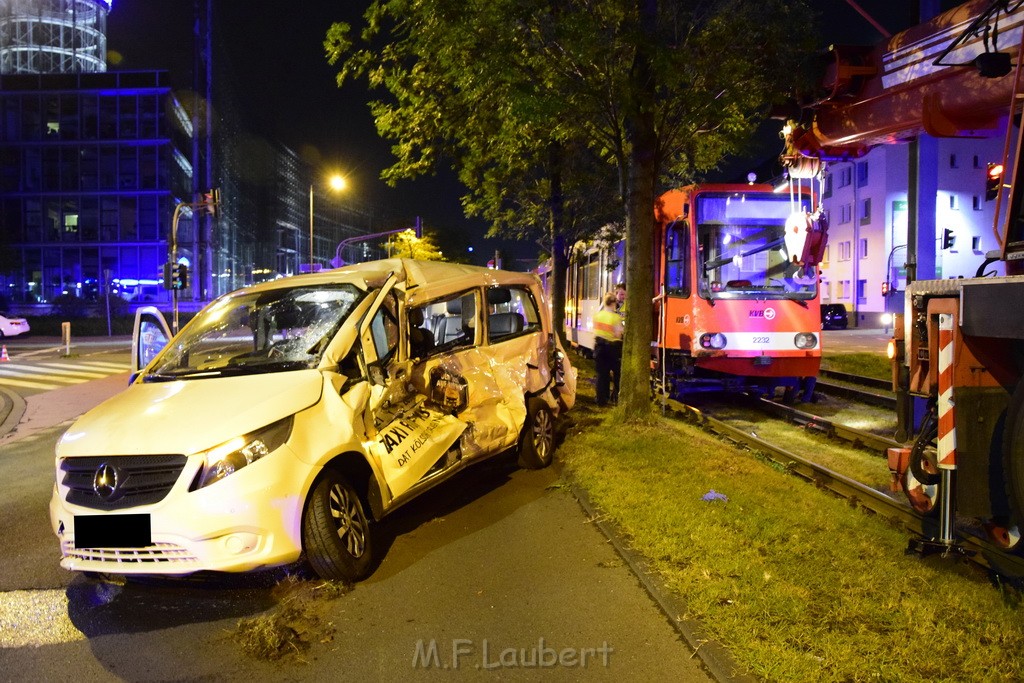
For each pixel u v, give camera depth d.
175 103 63.41
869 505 6.16
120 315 55.16
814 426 10.09
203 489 4.35
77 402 16.23
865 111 8.28
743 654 3.66
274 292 6.02
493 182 15.56
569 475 7.45
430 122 12.52
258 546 4.40
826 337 33.38
